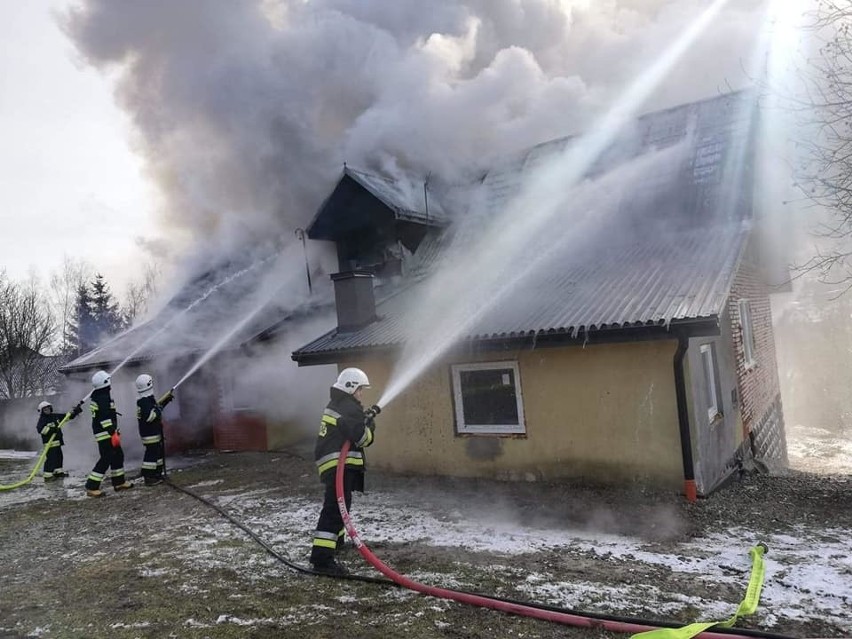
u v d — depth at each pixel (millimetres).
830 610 3543
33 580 4965
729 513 5574
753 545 4742
